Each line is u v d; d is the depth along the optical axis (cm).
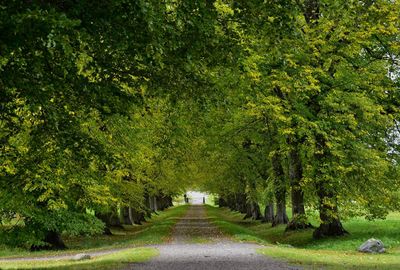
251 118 2738
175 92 1266
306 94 2100
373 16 2058
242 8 1062
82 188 2050
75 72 1082
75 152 1316
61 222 2388
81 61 1094
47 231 2445
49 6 832
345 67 2141
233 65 1185
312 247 2222
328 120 2011
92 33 949
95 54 1100
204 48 1121
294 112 2016
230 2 1092
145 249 1833
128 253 1672
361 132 2089
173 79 1206
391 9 2073
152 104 1700
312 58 2030
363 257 1599
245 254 1644
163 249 1877
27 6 816
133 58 1098
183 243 2220
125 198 3278
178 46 1024
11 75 959
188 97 1294
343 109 1961
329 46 2036
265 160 3553
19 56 930
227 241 2317
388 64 2352
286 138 2205
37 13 721
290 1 1055
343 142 1997
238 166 3706
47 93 1021
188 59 1050
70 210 2472
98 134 1906
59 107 1223
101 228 2634
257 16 1082
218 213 7144
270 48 1248
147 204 5638
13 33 790
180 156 3194
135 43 939
